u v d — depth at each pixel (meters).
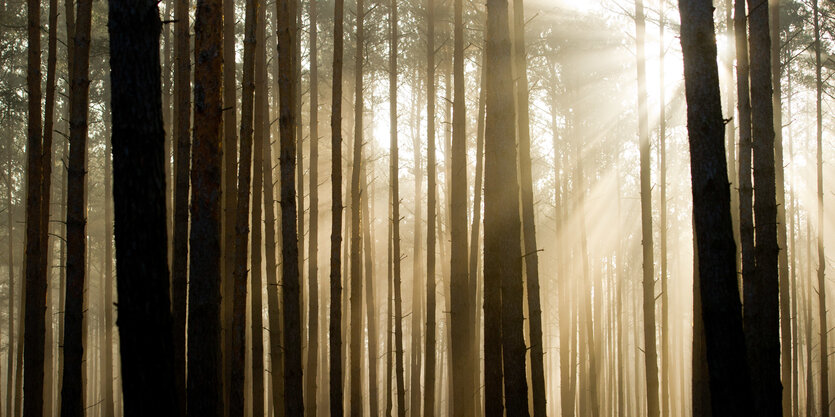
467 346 12.06
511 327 9.30
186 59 11.29
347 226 19.50
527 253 11.04
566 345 19.42
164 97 18.55
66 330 10.44
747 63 10.72
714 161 7.61
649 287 14.55
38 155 11.67
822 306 17.23
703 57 7.75
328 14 20.59
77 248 10.55
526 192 11.12
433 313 14.38
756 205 10.49
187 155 11.12
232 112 11.82
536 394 10.85
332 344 12.08
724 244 7.50
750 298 10.30
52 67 12.46
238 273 10.59
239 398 10.41
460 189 12.27
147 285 5.60
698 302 11.87
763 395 10.01
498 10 9.74
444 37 18.81
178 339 10.62
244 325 10.55
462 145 12.38
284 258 11.20
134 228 5.61
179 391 10.51
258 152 12.30
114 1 5.79
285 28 11.29
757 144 10.54
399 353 14.53
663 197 17.44
